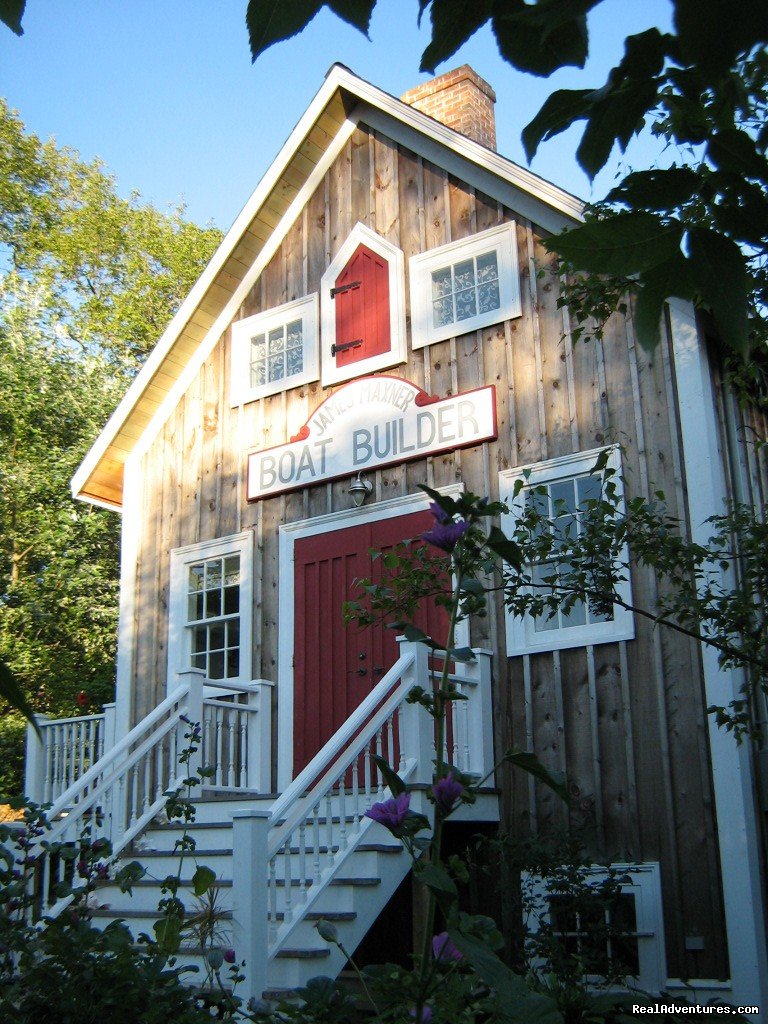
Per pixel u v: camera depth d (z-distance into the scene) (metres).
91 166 27.00
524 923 7.46
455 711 8.16
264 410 10.74
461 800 2.37
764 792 7.42
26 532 18.25
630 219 1.42
